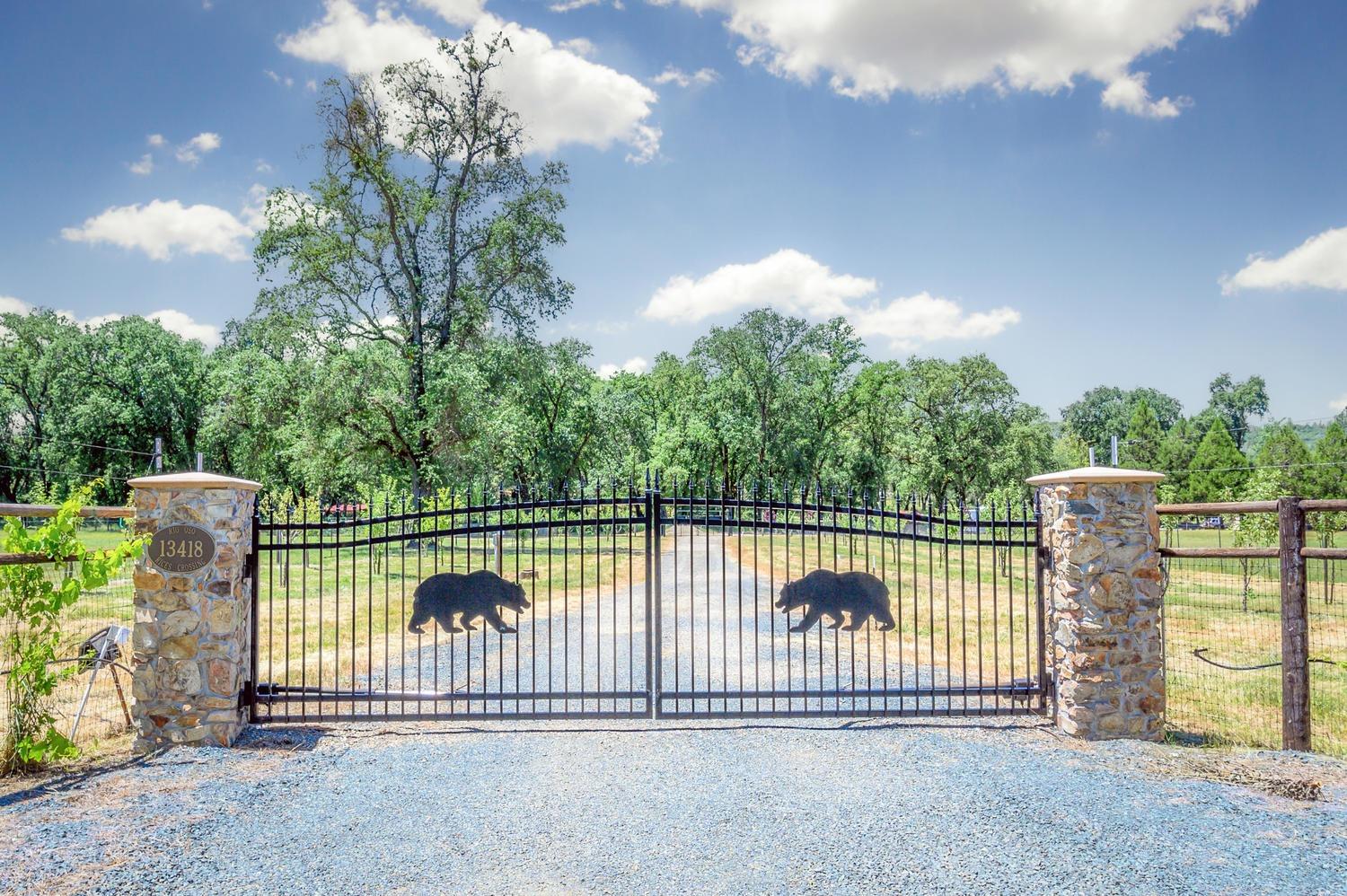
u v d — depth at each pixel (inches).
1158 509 295.3
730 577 750.5
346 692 283.0
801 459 1882.4
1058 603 281.3
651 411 2220.7
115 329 1884.8
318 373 1047.6
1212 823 194.2
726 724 288.0
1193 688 382.0
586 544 1106.1
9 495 1915.6
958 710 291.3
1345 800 209.2
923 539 291.3
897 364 1975.9
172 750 257.8
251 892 162.7
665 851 180.7
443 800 213.3
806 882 165.9
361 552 963.3
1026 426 1584.6
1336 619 622.8
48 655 248.7
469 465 1058.7
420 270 1257.4
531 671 368.8
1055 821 195.9
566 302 1295.5
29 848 182.9
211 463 1544.0
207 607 264.7
